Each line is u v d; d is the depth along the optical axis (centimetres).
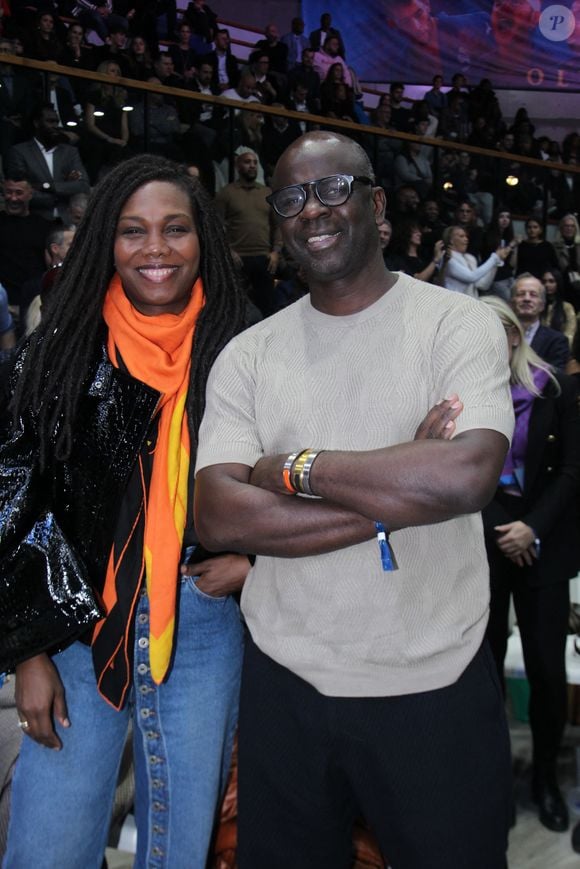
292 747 127
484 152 645
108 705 141
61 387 139
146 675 141
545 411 228
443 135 932
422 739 121
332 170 123
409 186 611
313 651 123
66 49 675
